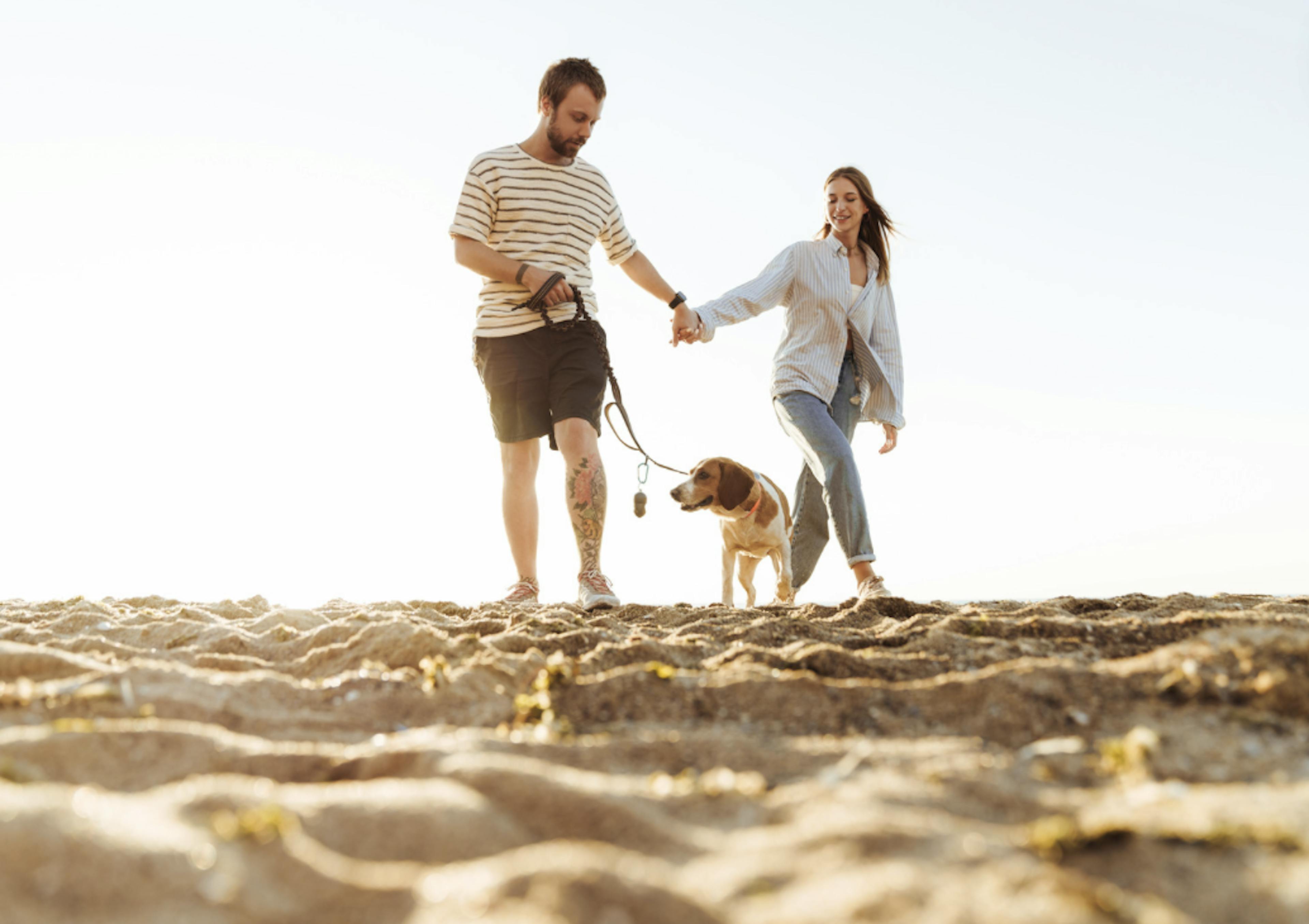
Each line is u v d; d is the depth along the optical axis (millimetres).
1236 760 1623
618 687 2104
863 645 2746
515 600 4582
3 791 1143
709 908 1041
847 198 4938
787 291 4891
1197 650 2016
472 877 1084
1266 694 1840
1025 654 2449
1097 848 1180
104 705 1934
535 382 4504
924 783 1446
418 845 1242
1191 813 1281
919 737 1853
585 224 4602
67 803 1134
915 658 2373
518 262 4418
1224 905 1079
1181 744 1682
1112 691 1907
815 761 1612
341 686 2201
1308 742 1686
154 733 1636
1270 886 1091
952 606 3732
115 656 2789
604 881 1049
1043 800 1387
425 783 1409
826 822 1244
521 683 2275
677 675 2150
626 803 1356
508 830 1288
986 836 1203
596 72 4430
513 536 4637
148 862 1066
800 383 4766
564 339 4523
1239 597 4023
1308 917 1042
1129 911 1021
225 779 1549
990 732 1822
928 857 1134
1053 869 1126
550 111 4422
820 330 4816
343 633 2922
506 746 1630
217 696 2090
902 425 5098
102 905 1008
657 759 1639
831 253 4859
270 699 2141
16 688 1990
